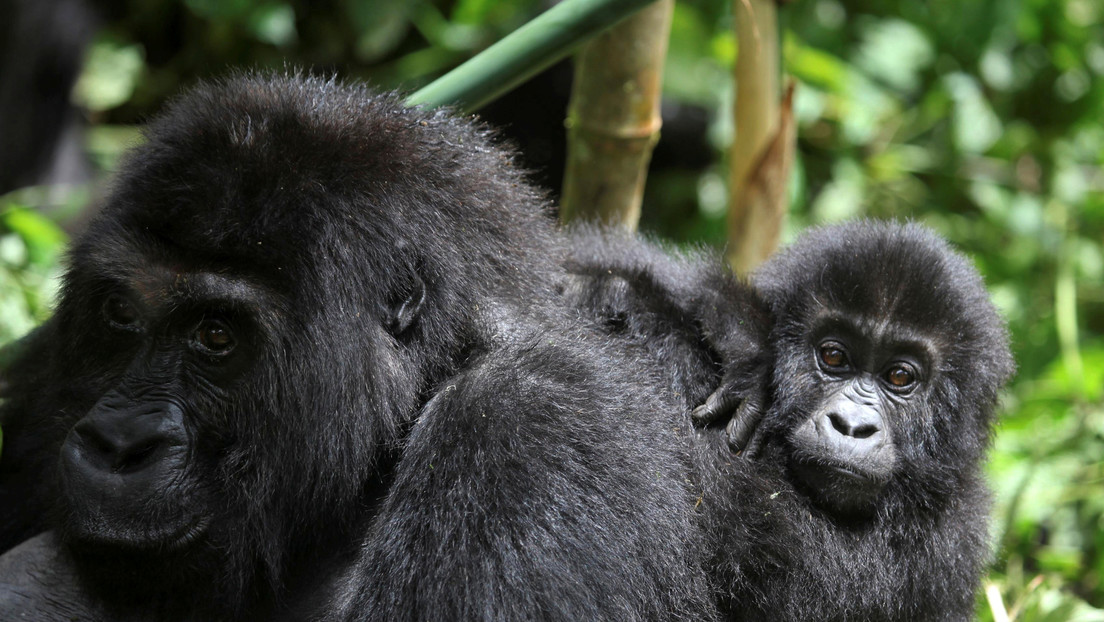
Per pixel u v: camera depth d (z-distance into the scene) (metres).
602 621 4.66
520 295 5.47
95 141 13.41
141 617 5.02
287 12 12.16
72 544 4.74
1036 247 11.35
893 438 6.16
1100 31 12.38
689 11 11.62
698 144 12.69
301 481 4.97
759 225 7.62
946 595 6.15
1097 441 8.93
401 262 5.11
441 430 4.95
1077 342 10.55
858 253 6.41
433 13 12.31
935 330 6.27
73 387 5.10
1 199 11.95
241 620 5.17
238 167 4.84
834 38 12.01
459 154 5.53
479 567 4.63
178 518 4.79
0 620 4.86
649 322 6.05
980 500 6.42
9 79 12.88
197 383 4.86
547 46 5.56
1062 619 6.70
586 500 4.83
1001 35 11.80
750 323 6.28
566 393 5.09
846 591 5.88
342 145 5.08
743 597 5.63
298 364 4.84
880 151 11.95
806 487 6.04
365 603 4.77
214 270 4.80
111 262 4.89
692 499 5.46
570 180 7.53
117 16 13.35
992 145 11.85
